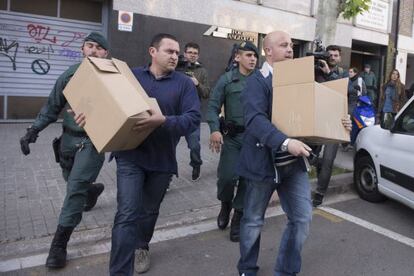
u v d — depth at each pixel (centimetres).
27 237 373
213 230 423
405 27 1702
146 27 1021
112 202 470
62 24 982
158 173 306
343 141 264
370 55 1670
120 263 277
